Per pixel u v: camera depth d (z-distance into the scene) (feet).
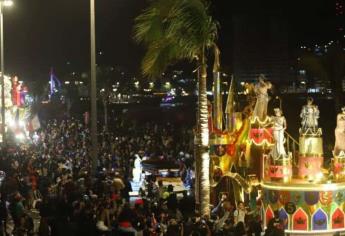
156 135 201.05
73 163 119.85
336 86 164.45
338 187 70.28
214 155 80.69
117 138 184.34
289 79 442.50
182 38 72.90
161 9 74.38
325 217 69.87
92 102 93.09
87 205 62.85
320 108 225.15
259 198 75.00
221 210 72.13
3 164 108.68
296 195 69.62
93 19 92.73
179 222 57.57
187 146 157.48
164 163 133.28
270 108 85.51
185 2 72.38
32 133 211.20
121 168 114.62
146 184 98.94
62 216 62.49
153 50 75.97
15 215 67.21
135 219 59.36
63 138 199.72
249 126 78.95
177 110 431.84
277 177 71.87
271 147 75.87
